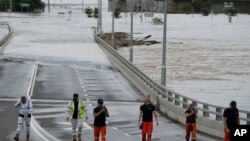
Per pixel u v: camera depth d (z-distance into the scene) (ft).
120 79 335.06
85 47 557.33
